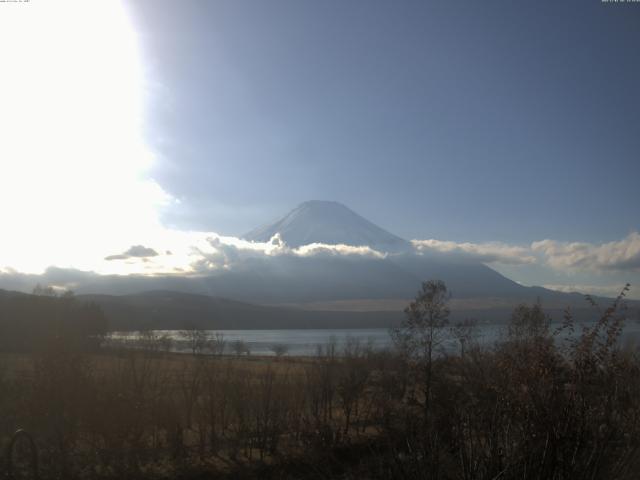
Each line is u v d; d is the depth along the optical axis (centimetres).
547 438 948
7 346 3900
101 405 2631
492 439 998
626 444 986
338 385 3772
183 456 2914
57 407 2597
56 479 2292
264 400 3356
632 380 1052
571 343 1020
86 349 3119
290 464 2700
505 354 1159
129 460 2689
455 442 1078
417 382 3212
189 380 3669
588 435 958
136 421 2725
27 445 2519
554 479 936
